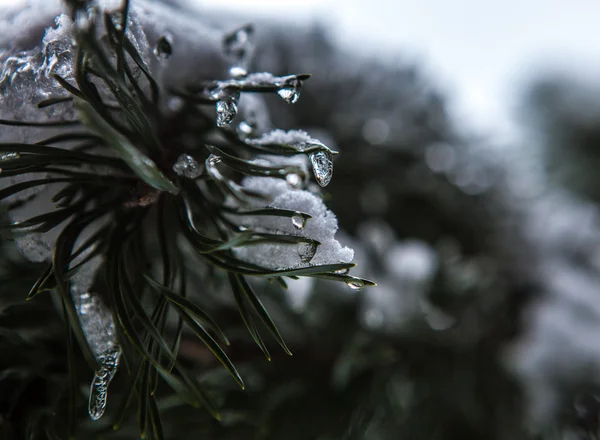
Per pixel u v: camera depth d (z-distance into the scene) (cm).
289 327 35
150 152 22
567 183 76
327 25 49
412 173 48
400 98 52
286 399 33
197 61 25
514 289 51
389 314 39
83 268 23
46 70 21
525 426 42
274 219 22
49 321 25
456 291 46
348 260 21
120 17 20
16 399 24
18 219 23
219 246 21
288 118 40
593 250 53
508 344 47
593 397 43
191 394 21
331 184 44
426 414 40
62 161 21
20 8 22
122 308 21
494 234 52
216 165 22
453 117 57
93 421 25
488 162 55
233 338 31
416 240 50
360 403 35
